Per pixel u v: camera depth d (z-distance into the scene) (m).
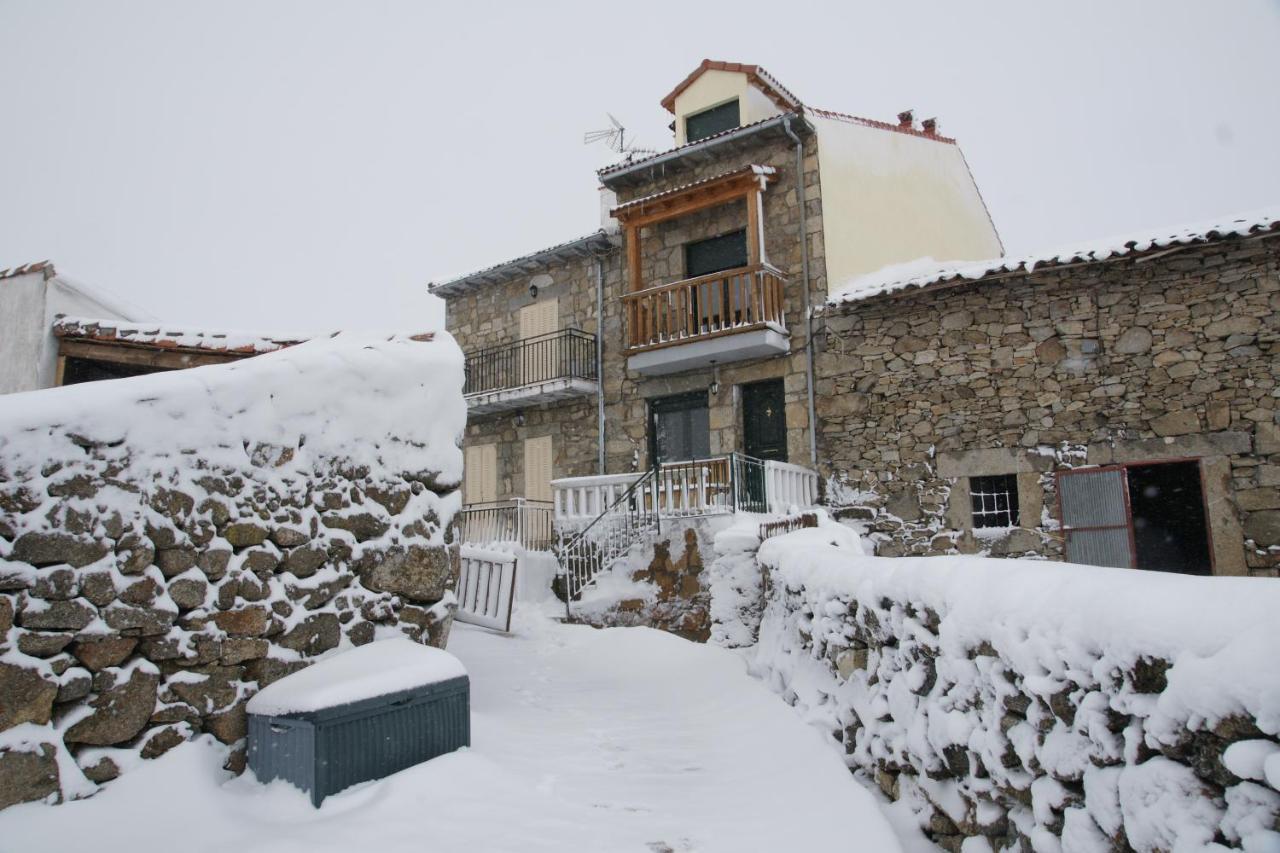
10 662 3.26
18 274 6.42
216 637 3.96
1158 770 1.71
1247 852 1.48
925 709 3.10
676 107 15.16
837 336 12.30
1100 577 2.08
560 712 5.54
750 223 12.81
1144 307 10.01
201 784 3.60
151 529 3.81
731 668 6.57
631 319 13.93
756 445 13.25
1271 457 9.06
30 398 3.56
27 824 3.10
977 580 2.68
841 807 3.32
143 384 3.94
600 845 3.21
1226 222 9.40
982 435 10.91
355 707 3.73
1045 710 2.20
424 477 5.22
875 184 13.98
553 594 11.28
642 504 11.36
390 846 3.13
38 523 3.44
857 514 11.73
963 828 2.77
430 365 5.40
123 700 3.57
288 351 4.76
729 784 3.99
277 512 4.37
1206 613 1.65
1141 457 9.80
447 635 5.20
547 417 15.80
